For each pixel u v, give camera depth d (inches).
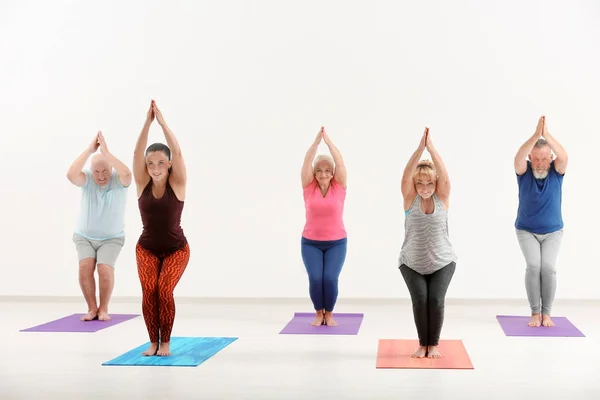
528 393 188.9
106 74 374.9
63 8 376.8
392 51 364.2
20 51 377.7
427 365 220.4
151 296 232.2
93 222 309.0
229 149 370.9
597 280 357.7
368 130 364.8
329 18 366.9
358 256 365.7
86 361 228.7
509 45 359.9
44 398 185.2
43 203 377.1
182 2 372.5
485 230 361.4
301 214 369.1
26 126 377.4
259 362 227.0
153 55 373.4
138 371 214.1
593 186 357.4
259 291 371.6
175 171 228.5
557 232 294.7
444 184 224.8
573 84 357.7
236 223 371.9
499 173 360.2
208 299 373.4
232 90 370.6
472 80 361.4
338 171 297.0
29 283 378.6
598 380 202.7
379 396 185.6
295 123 368.5
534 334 277.1
